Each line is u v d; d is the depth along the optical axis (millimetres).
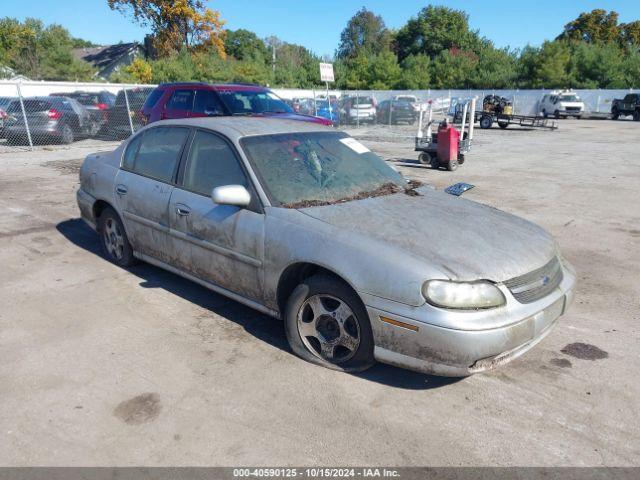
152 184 4570
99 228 5496
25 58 43656
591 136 22797
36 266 5375
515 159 14734
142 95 18344
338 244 3260
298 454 2699
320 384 3307
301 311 3521
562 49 48500
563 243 6586
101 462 2621
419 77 53062
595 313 4496
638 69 45875
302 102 23484
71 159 13359
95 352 3668
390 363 3141
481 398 3201
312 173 4027
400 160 14203
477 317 2896
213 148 4164
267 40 84625
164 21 51906
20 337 3871
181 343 3809
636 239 6789
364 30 91375
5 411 2998
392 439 2822
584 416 3037
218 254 3977
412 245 3186
